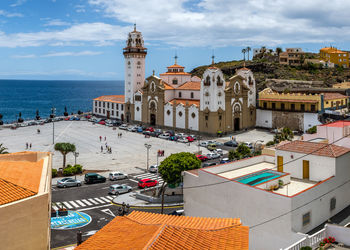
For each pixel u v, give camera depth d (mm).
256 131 111312
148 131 112500
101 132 117625
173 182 52312
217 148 89562
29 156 30656
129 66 131375
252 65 184125
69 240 39594
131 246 20203
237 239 21922
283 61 183875
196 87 115375
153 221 24500
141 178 66812
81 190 59625
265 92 115750
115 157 82688
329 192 32750
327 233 28406
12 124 136125
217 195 35469
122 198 55625
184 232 21328
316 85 149625
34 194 20734
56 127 129750
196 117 107375
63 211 47562
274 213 29562
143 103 126375
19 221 19359
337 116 95562
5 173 22656
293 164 36469
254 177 35156
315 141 40156
